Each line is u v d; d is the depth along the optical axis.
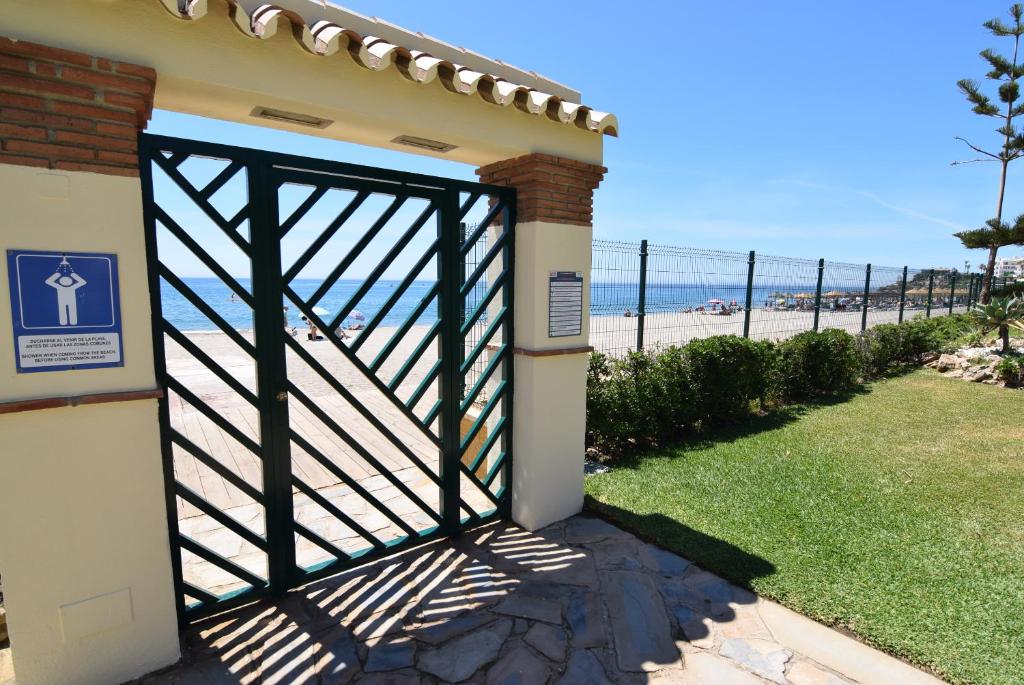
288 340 3.15
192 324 30.83
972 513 4.34
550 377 4.11
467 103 3.41
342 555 3.50
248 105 2.80
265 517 3.18
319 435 6.57
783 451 5.98
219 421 2.95
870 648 2.79
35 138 2.16
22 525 2.29
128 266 2.41
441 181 3.64
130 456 2.50
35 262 2.21
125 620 2.56
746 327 9.09
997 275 20.67
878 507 4.45
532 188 3.87
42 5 2.12
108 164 2.33
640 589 3.33
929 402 8.55
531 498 4.13
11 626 2.31
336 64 2.87
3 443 2.22
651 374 6.18
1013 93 16.72
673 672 2.63
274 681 2.59
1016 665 2.60
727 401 7.01
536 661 2.71
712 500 4.60
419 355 3.76
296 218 3.12
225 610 3.10
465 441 4.06
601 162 4.25
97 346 2.37
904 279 15.59
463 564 3.66
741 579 3.38
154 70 2.35
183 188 2.73
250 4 2.72
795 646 2.80
